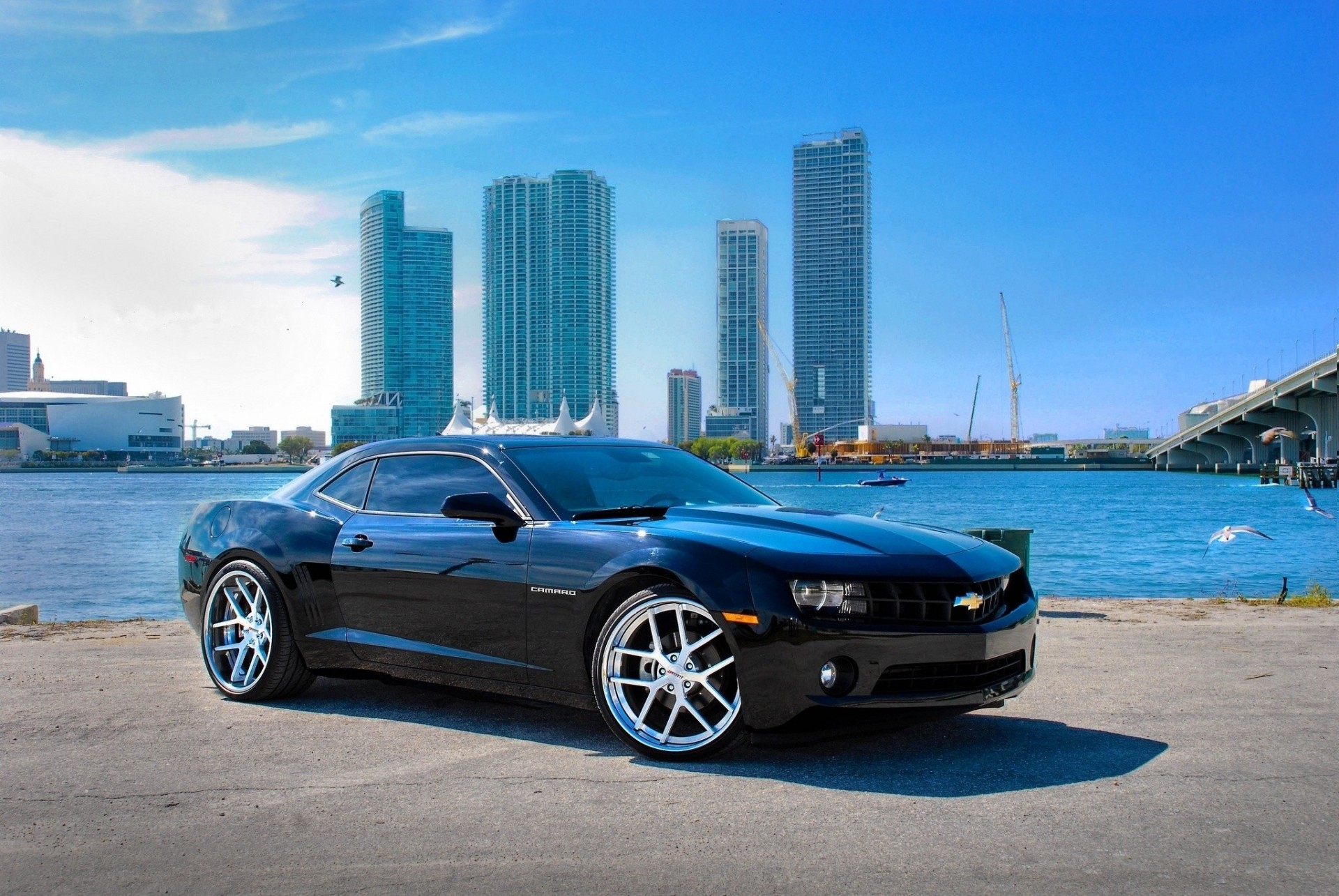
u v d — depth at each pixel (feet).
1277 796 12.41
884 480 422.41
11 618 32.91
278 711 17.24
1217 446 580.71
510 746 14.96
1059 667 21.12
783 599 13.32
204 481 587.27
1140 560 100.73
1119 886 9.71
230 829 11.50
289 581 17.60
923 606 13.64
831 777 13.24
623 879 10.00
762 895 9.61
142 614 64.23
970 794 12.52
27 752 14.71
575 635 14.71
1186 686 19.06
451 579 15.96
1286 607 37.11
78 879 10.14
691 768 13.73
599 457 17.51
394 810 12.09
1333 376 366.63
